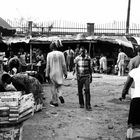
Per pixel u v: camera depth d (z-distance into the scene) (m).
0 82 6.98
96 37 27.98
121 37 29.44
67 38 28.31
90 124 7.60
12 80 7.94
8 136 4.98
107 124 7.65
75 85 16.09
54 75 9.57
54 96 9.79
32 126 7.27
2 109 4.91
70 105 10.08
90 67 9.33
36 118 8.09
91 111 9.16
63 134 6.69
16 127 5.05
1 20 15.57
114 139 6.40
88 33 31.97
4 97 5.07
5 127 4.96
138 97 5.55
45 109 9.32
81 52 9.32
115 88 15.21
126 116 8.59
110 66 27.86
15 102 4.96
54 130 6.98
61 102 9.92
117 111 9.28
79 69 9.30
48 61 9.61
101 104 10.52
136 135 5.79
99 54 29.47
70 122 7.75
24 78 8.60
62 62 9.70
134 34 32.44
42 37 28.66
